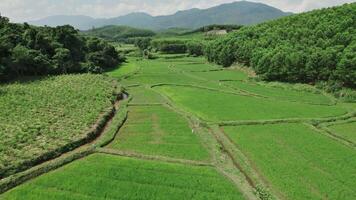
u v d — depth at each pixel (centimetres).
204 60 15362
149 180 3731
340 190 3591
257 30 12788
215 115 6241
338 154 4516
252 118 6047
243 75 11000
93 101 6638
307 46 9488
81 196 3391
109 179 3744
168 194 3447
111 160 4256
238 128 5553
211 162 4244
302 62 8856
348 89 7875
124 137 5128
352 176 3900
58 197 3372
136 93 8100
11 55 8362
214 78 10275
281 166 4156
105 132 5281
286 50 9569
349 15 9675
